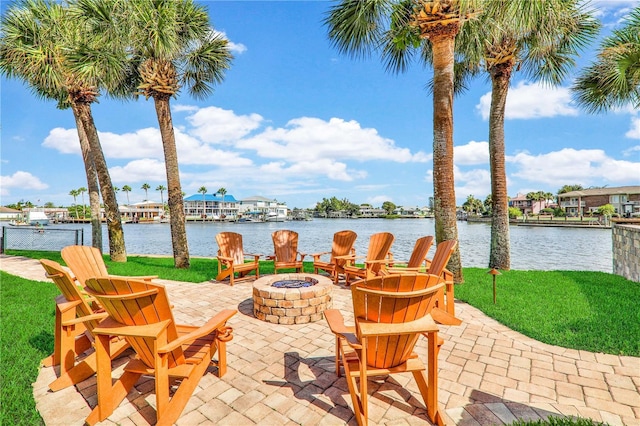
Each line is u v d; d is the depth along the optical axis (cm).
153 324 209
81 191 9531
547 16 560
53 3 834
